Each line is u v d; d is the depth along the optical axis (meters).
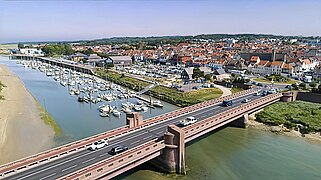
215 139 71.38
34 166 44.03
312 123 81.00
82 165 44.28
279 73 174.62
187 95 118.56
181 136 51.41
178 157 52.03
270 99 97.00
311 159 59.62
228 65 193.25
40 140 68.06
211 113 77.00
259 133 76.69
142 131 61.38
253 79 155.25
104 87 142.75
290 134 75.69
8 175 41.03
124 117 91.62
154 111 101.19
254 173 52.94
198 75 157.88
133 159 46.38
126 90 135.00
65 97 122.00
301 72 178.50
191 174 52.03
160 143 51.66
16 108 96.12
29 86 148.88
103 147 51.78
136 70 197.50
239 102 92.12
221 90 128.38
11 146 63.75
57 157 47.34
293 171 54.03
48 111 97.69
